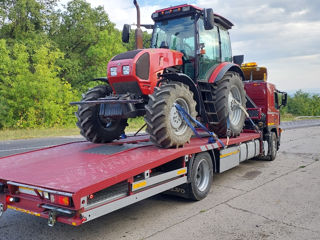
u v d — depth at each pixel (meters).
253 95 7.98
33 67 20.94
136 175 3.65
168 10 5.88
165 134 4.33
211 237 3.31
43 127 19.08
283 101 8.96
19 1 22.12
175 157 4.15
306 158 8.30
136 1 5.34
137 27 5.37
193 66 5.73
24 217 4.10
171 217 3.98
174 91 4.51
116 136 5.69
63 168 3.58
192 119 4.79
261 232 3.43
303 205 4.36
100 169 3.44
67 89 21.34
